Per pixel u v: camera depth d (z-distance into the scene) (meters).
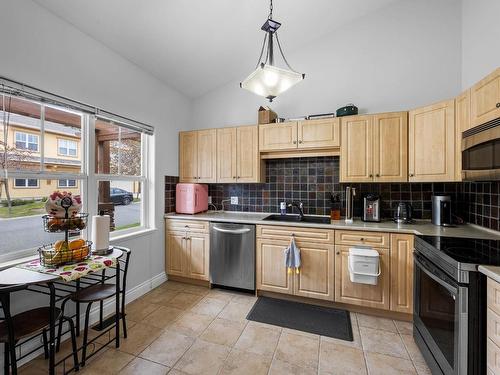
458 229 2.06
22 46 1.58
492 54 1.92
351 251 2.13
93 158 2.14
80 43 1.96
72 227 1.55
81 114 2.03
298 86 2.95
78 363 1.54
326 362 1.64
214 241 2.71
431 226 2.21
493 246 1.50
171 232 2.94
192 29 2.25
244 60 2.95
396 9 2.59
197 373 1.54
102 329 1.98
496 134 1.42
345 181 2.49
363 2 2.51
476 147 1.64
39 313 1.43
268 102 3.09
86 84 2.01
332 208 2.64
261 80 1.66
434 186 2.50
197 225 2.81
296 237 2.41
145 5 1.87
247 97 3.20
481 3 2.06
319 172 2.89
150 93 2.73
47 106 1.79
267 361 1.65
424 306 1.63
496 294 1.09
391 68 2.61
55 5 1.69
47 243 1.86
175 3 1.93
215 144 3.03
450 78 2.44
